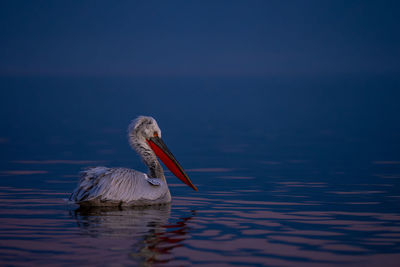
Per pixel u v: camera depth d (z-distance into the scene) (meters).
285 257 8.09
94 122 38.66
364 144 25.62
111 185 11.51
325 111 50.16
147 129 13.24
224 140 28.45
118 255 8.12
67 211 11.34
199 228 9.85
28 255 8.11
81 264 7.70
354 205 12.09
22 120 39.03
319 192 13.83
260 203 12.36
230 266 7.67
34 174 16.73
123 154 22.36
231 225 10.09
